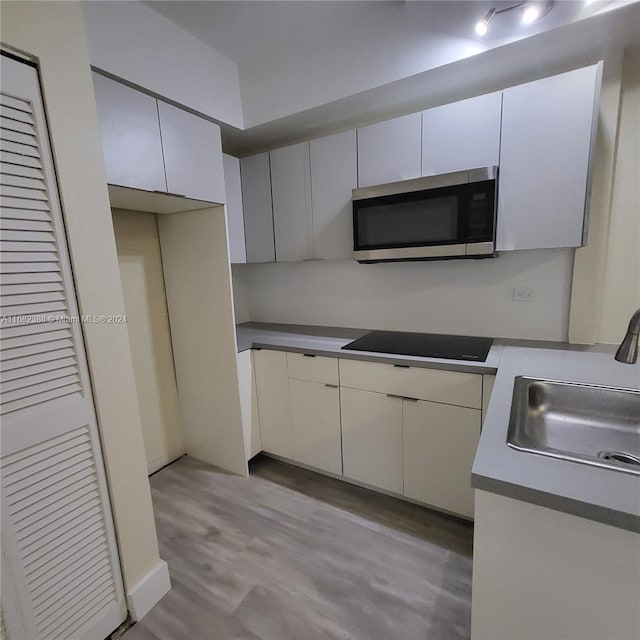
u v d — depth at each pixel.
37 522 1.10
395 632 1.31
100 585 1.28
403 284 2.29
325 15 1.72
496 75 1.69
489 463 0.81
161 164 1.65
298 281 2.71
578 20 1.32
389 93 1.84
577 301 1.80
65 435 1.15
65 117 1.09
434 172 1.76
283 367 2.17
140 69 1.61
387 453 1.90
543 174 1.54
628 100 1.58
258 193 2.35
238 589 1.50
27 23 0.99
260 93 2.10
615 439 1.20
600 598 0.75
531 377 1.37
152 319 2.33
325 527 1.83
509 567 0.83
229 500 2.07
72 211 1.12
